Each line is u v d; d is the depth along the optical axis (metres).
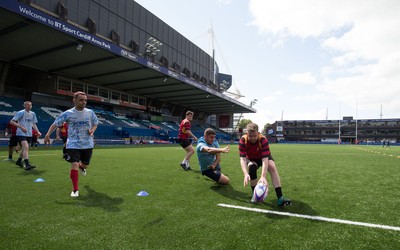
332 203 3.33
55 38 17.72
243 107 51.47
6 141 18.17
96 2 24.25
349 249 1.98
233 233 2.30
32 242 2.10
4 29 16.33
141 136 33.03
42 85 26.45
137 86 33.06
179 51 38.53
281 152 16.64
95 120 4.16
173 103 47.16
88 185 4.37
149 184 4.50
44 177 5.08
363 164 8.45
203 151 4.32
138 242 2.10
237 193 3.85
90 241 2.12
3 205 3.13
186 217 2.72
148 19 31.75
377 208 3.11
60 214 2.80
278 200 3.15
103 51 20.34
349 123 77.12
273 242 2.11
